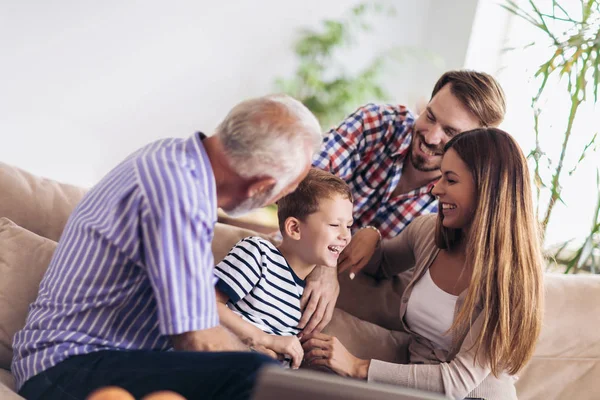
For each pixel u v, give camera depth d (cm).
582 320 209
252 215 378
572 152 329
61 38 381
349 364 178
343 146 221
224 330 139
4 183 186
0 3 365
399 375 174
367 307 210
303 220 178
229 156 137
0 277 168
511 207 174
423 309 187
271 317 175
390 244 210
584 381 208
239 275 170
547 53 358
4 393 134
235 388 129
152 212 129
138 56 400
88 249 138
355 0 437
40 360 139
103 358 137
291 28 429
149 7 397
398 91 445
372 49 443
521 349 173
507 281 171
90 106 394
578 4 353
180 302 129
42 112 383
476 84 207
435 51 429
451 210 180
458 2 415
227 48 419
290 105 140
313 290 184
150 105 408
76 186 203
